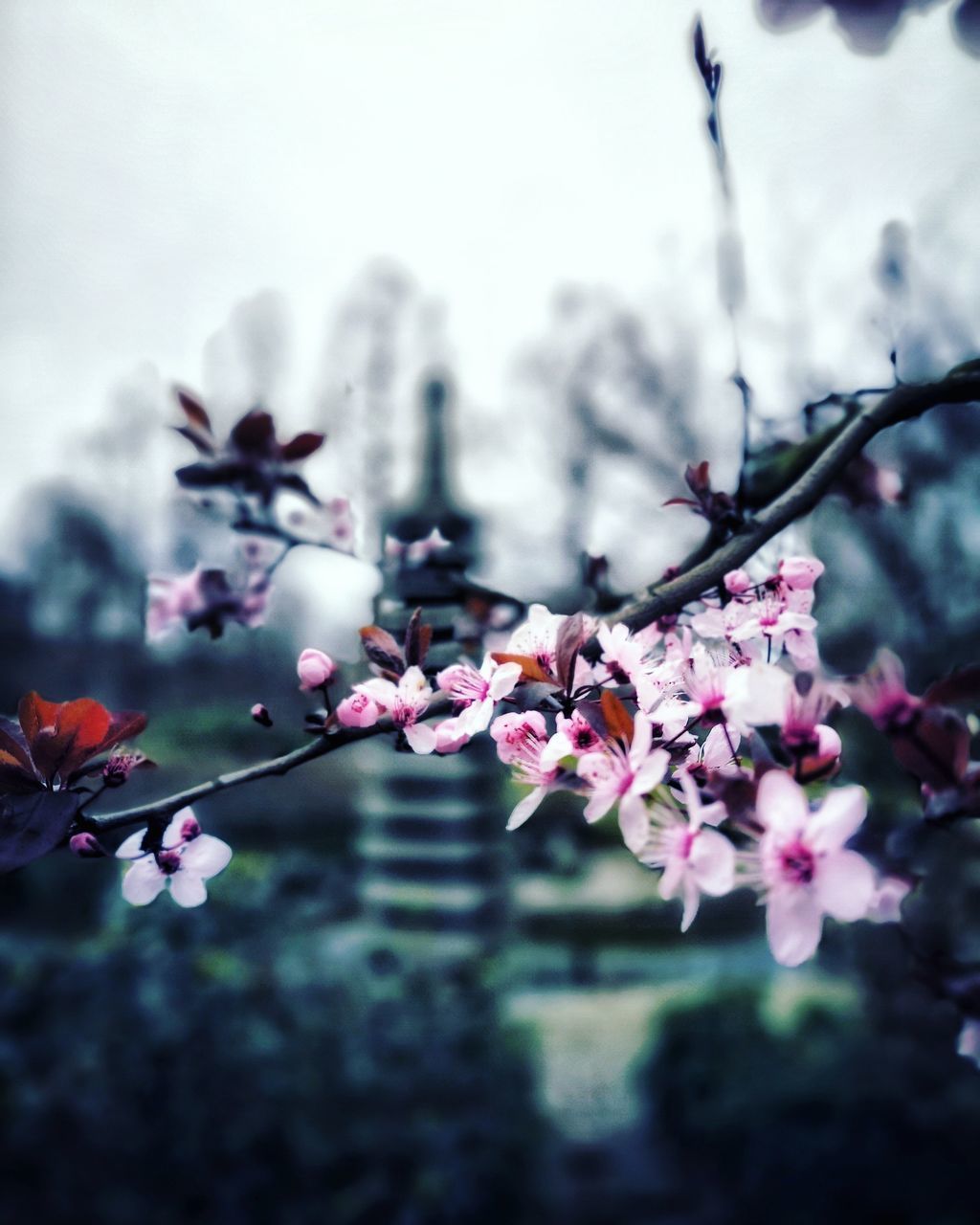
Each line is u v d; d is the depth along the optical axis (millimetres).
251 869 8352
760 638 1205
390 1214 4254
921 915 847
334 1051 5414
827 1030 5168
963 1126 4301
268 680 9422
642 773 927
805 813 823
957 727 843
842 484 1459
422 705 1157
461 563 1586
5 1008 5730
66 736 1125
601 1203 4223
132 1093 4820
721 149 1361
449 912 7672
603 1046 5480
